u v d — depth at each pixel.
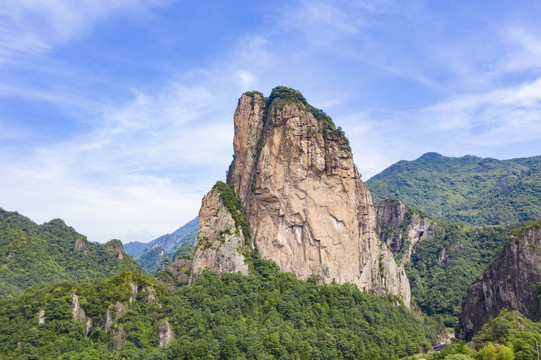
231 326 122.12
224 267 149.38
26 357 104.06
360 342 130.25
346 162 168.50
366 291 166.12
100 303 121.19
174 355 111.38
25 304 116.19
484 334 127.75
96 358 106.88
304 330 128.12
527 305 141.88
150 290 130.12
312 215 159.75
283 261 157.38
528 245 150.00
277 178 163.00
